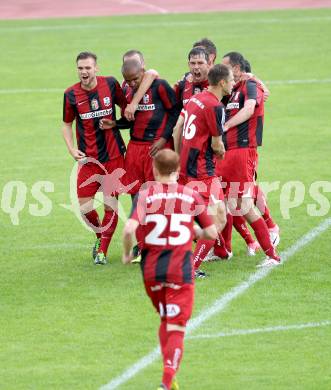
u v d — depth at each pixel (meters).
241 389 23.84
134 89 34.84
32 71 77.75
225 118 34.31
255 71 75.00
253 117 33.97
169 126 35.00
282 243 36.56
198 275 32.62
